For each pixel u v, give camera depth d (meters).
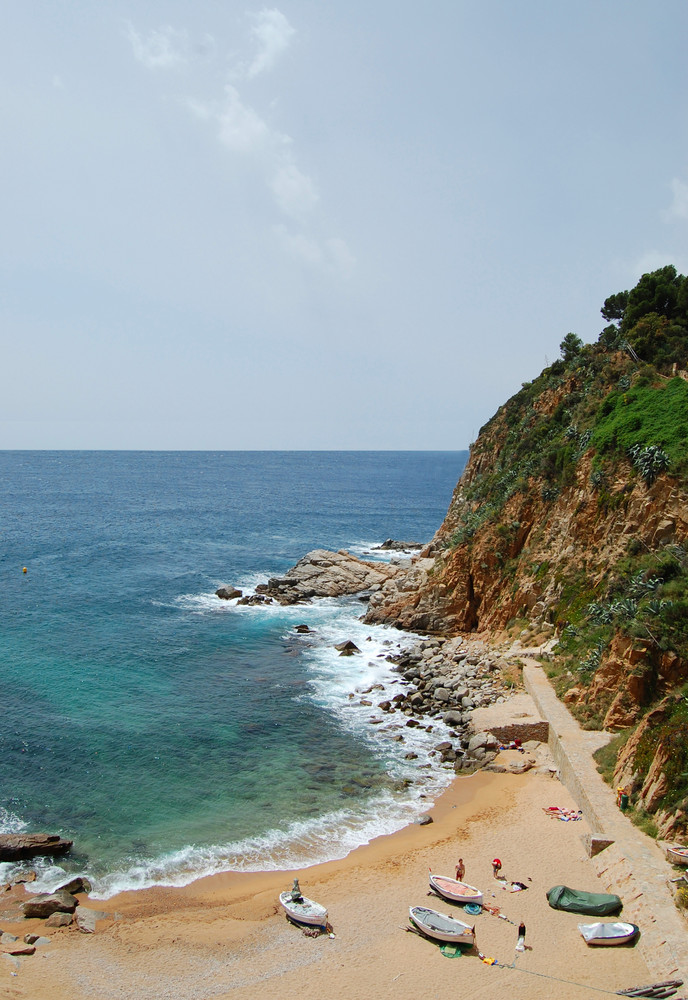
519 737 41.50
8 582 83.06
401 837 32.62
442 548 79.31
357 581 83.94
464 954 24.23
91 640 61.81
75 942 25.25
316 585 82.44
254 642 62.91
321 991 22.67
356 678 53.94
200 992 22.72
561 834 31.69
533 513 61.66
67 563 95.88
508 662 50.97
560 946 24.39
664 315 67.00
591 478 53.06
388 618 69.00
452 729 44.62
